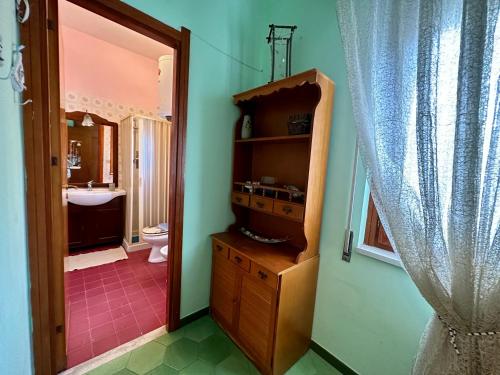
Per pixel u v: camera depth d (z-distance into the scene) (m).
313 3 1.56
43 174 1.05
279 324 1.31
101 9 1.17
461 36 0.76
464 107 0.76
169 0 1.38
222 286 1.73
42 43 1.00
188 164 1.63
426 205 0.86
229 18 1.69
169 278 1.66
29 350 1.00
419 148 0.86
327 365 1.50
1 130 0.62
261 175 1.93
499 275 0.74
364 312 1.34
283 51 1.77
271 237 1.82
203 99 1.64
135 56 3.12
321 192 1.45
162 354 1.50
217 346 1.59
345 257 1.41
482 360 0.79
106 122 3.02
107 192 2.98
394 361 1.23
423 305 1.12
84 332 1.64
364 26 1.07
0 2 0.60
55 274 1.24
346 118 1.39
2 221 0.62
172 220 1.62
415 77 0.92
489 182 0.74
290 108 1.71
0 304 0.58
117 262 2.74
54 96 1.14
